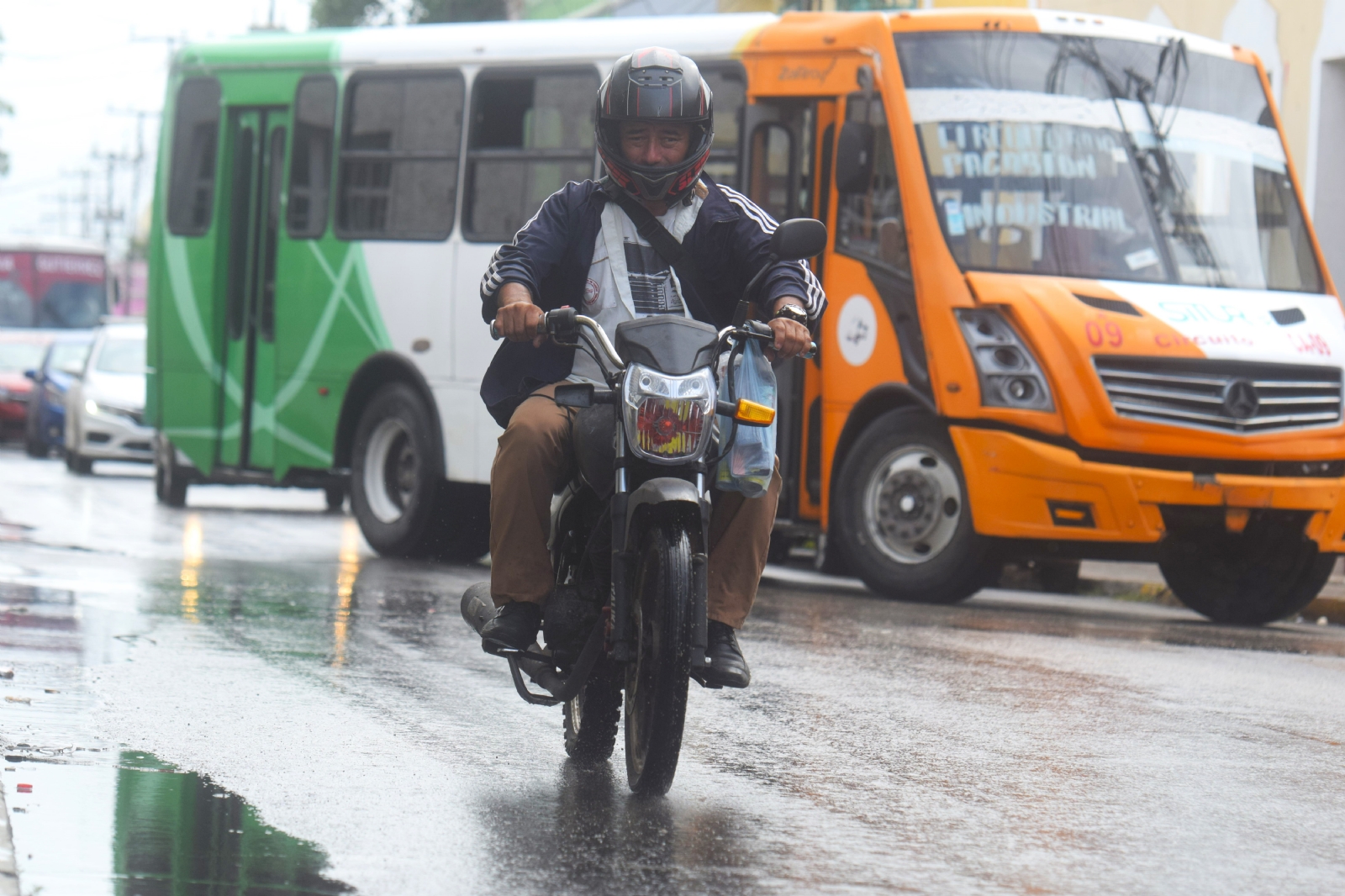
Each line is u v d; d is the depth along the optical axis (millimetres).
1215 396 14344
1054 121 15258
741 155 16422
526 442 6891
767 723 8656
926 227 14891
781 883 5691
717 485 6738
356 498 18688
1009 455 14320
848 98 15805
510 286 6883
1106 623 14141
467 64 18453
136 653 10109
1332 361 14938
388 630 11641
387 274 18734
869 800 7004
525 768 7387
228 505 25797
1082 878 5902
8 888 5285
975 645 11945
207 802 6543
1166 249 15109
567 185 7160
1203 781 7629
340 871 5656
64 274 58250
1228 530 14375
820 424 15914
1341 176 21734
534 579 6945
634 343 6508
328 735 7930
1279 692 10344
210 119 20859
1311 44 21766
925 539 14969
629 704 6891
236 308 20500
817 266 15875
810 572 19000
